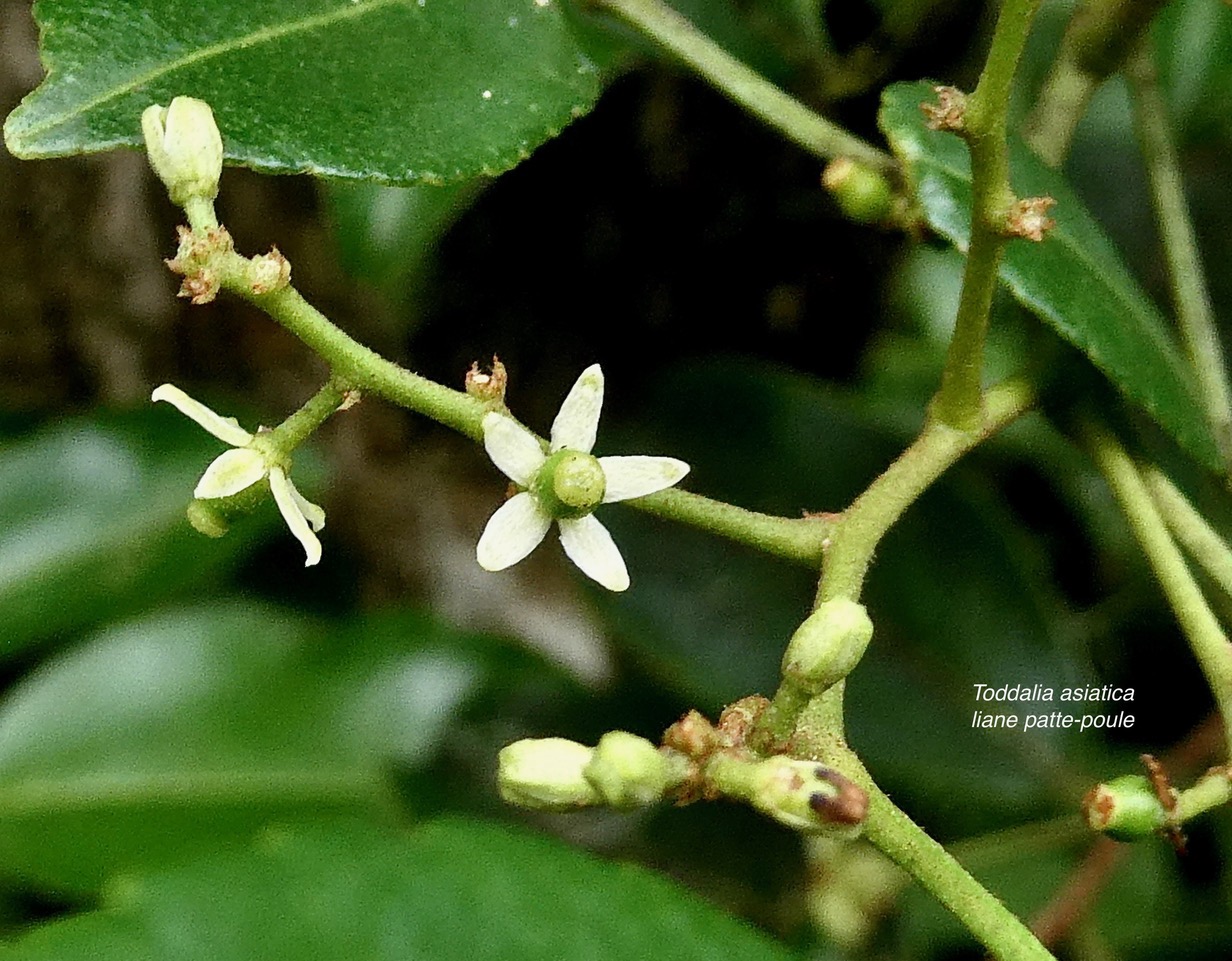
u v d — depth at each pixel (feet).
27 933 0.50
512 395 0.78
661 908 0.53
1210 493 0.64
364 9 0.55
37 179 0.66
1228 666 0.55
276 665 0.63
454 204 0.62
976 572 0.64
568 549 0.54
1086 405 0.57
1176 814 0.53
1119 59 0.59
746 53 0.65
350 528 0.73
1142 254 0.67
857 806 0.50
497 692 0.64
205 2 0.54
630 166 0.71
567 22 0.57
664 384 0.65
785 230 0.73
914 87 0.57
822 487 0.64
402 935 0.51
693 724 0.51
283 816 0.61
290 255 0.69
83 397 0.71
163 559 0.63
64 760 0.61
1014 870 0.65
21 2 0.65
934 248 0.58
